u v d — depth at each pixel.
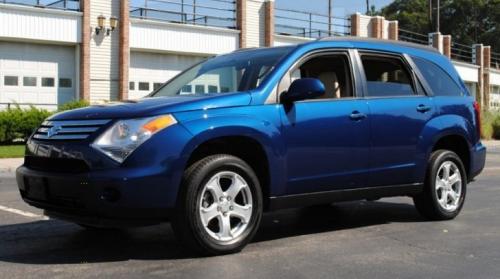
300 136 5.83
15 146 21.81
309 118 5.91
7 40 25.72
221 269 4.98
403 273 4.97
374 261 5.35
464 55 58.16
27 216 7.53
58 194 5.08
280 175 5.71
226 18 32.72
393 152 6.64
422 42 55.16
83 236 6.28
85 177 4.87
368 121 6.39
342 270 5.04
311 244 6.00
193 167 5.20
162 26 29.91
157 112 5.10
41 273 4.85
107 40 28.25
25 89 26.34
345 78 6.45
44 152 5.25
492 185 11.66
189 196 5.10
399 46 7.13
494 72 59.09
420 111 6.95
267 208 5.75
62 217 5.27
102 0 28.02
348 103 6.28
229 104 5.45
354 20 41.88
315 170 5.97
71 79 27.64
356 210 8.15
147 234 6.35
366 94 6.51
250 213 5.52
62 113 5.54
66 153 5.05
